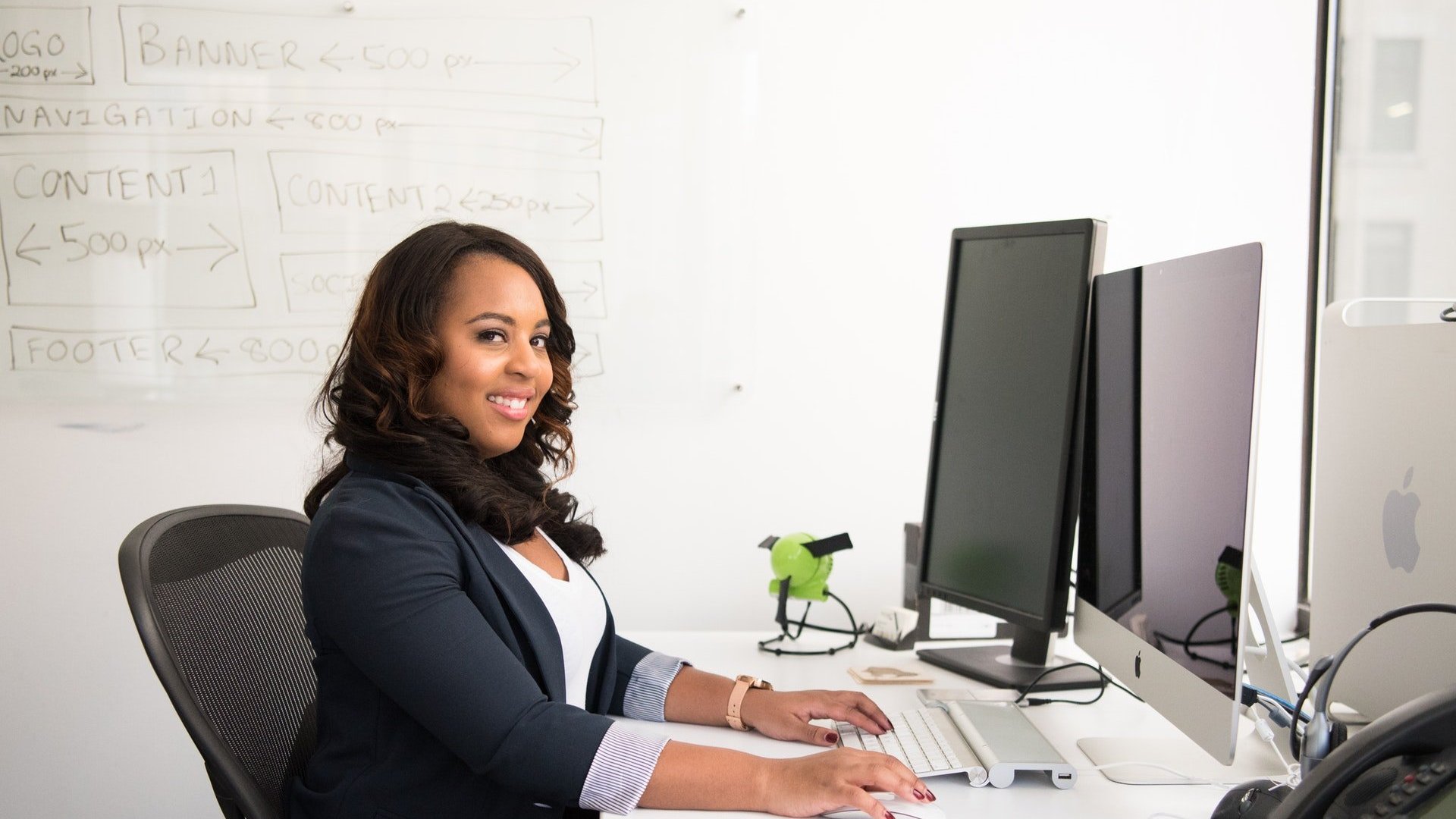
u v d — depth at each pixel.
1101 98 2.47
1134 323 1.32
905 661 1.72
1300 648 2.07
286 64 2.22
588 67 2.31
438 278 1.23
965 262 1.75
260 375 2.24
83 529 2.21
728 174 2.37
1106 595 1.38
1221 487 1.05
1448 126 2.16
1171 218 2.50
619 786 1.06
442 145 2.28
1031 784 1.14
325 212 2.25
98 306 2.19
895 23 2.41
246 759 1.12
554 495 1.48
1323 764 0.77
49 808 2.21
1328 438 1.29
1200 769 1.18
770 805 1.04
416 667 1.07
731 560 2.43
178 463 2.23
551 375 1.32
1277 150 2.49
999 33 2.45
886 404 2.46
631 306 2.36
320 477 1.43
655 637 1.89
